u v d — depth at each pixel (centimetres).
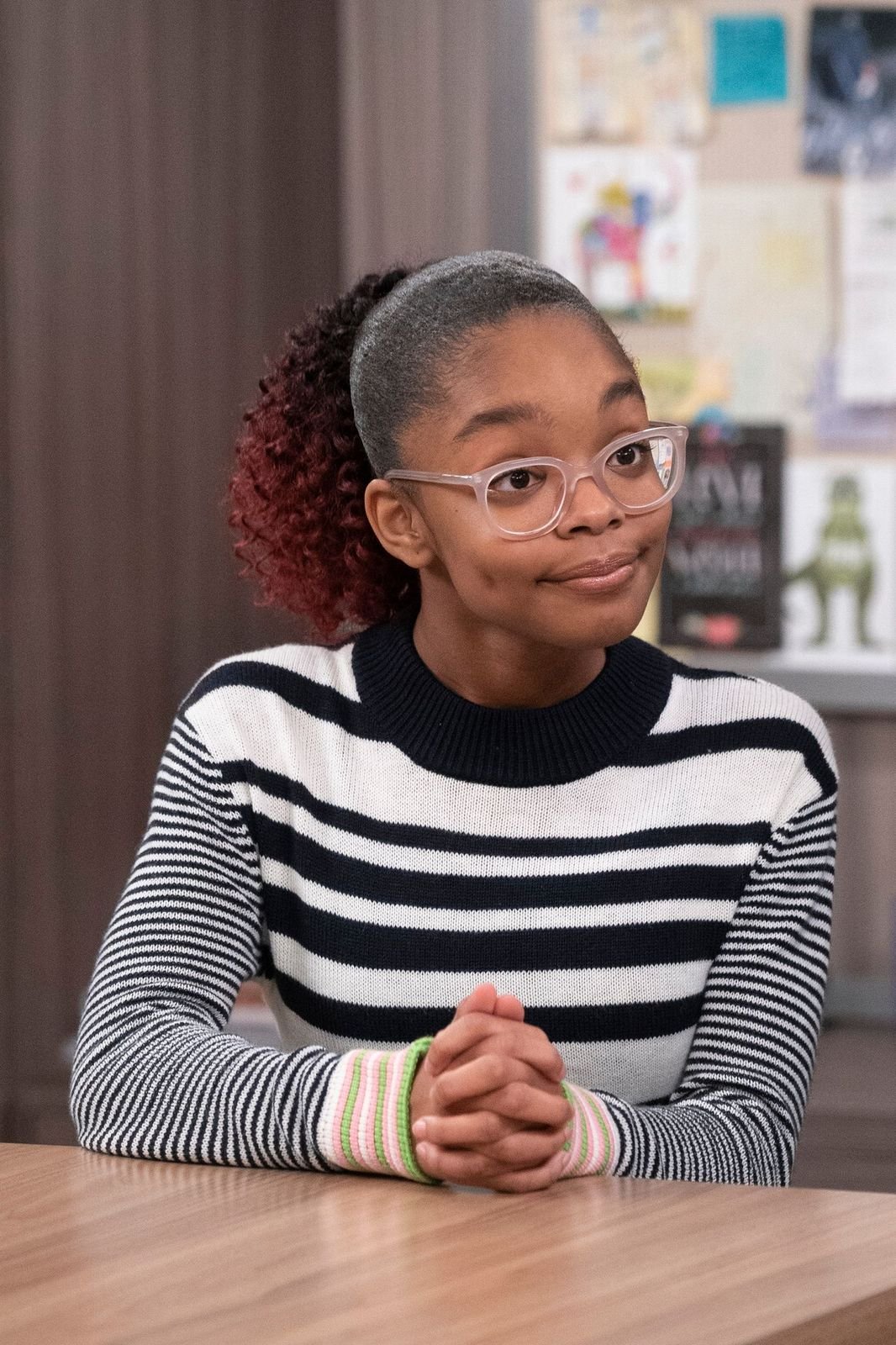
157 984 421
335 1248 291
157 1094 370
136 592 893
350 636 497
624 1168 359
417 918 445
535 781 448
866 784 848
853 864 849
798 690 838
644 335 842
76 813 886
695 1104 404
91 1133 376
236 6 884
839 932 851
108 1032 398
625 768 453
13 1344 251
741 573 843
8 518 862
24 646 867
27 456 864
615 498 388
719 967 447
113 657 890
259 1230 303
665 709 462
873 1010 835
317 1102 346
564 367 385
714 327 838
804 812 458
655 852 446
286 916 459
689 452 843
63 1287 274
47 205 864
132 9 877
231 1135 353
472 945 442
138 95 880
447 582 434
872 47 820
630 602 394
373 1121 339
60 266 867
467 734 450
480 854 446
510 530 384
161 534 896
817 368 834
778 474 837
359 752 460
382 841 451
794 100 824
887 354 830
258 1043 709
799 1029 435
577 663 446
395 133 838
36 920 874
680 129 830
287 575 511
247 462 509
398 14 834
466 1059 340
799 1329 253
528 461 381
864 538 834
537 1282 272
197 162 888
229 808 456
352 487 486
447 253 840
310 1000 455
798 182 828
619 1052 441
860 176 825
